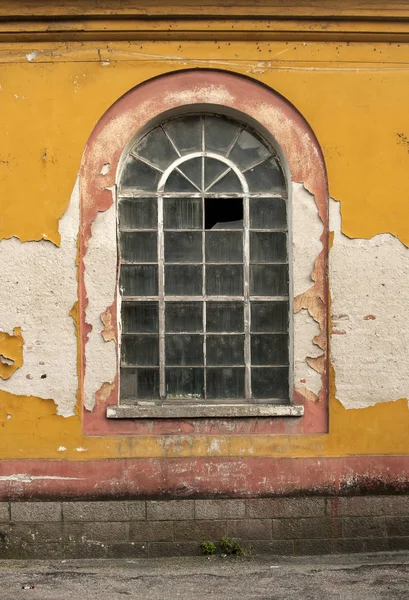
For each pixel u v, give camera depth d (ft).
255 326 23.02
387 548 22.40
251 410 22.24
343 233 22.53
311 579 20.02
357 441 22.41
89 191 22.29
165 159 23.04
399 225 22.63
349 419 22.43
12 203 22.13
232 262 23.06
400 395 22.54
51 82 22.27
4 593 18.98
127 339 22.85
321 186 22.59
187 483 22.11
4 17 21.98
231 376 23.00
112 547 21.94
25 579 20.08
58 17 22.04
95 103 22.31
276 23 22.41
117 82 22.35
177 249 22.99
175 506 22.04
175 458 22.13
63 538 21.89
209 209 23.03
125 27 22.16
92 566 21.22
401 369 22.56
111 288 22.24
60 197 22.17
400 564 21.27
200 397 22.94
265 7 22.18
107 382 22.18
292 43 22.62
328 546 22.25
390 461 22.45
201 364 22.97
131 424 22.21
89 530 21.93
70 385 22.08
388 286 22.58
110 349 22.21
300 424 22.47
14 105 22.21
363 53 22.72
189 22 22.26
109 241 22.29
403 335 22.58
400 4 22.34
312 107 22.61
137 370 22.85
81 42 22.34
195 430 22.31
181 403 22.76
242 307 23.00
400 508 22.44
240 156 23.07
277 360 23.03
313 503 22.25
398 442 22.49
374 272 22.57
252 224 23.09
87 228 22.27
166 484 22.08
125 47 22.38
